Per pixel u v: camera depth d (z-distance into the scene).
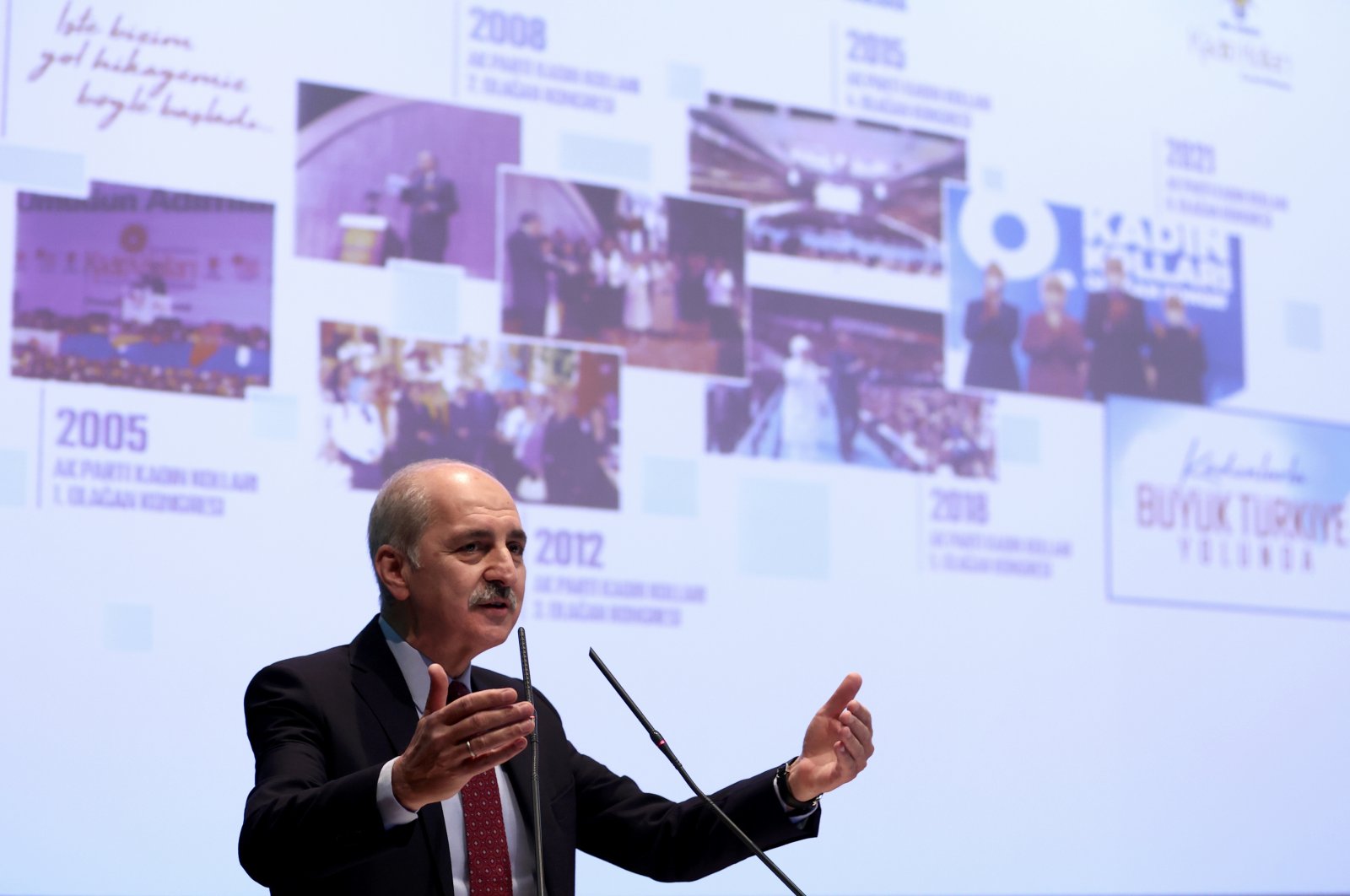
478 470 2.30
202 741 3.57
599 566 4.07
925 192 4.71
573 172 4.25
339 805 1.87
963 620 4.50
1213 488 4.94
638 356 4.23
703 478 4.24
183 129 3.79
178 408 3.67
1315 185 5.36
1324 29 5.48
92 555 3.53
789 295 4.46
